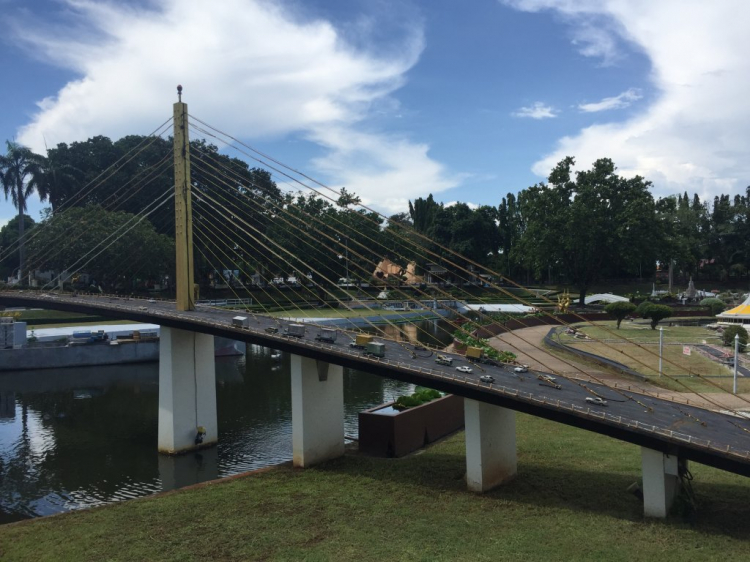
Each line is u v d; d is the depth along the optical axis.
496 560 14.18
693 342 48.62
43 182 73.81
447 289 106.62
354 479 21.17
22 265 67.50
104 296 39.88
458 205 116.38
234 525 17.30
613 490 18.45
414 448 25.34
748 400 28.30
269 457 27.86
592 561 13.76
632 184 74.00
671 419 17.58
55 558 15.42
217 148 79.12
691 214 112.25
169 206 83.38
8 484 25.30
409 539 15.72
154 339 56.78
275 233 76.25
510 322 62.69
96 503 23.08
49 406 40.06
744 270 110.81
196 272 82.69
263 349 64.50
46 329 63.81
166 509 18.73
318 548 15.45
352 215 82.75
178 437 28.12
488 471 19.11
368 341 23.09
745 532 14.91
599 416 16.36
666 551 13.99
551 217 74.12
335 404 24.34
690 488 16.47
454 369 21.11
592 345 47.25
